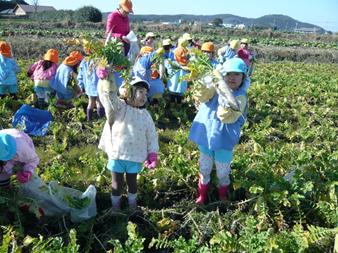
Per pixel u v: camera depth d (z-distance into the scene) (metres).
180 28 27.67
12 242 2.14
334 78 8.78
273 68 10.76
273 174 2.68
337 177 2.73
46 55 4.84
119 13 4.38
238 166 2.90
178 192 2.78
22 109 3.96
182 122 4.64
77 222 2.37
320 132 4.40
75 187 2.80
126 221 2.40
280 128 4.52
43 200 2.41
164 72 4.71
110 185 2.84
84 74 4.46
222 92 2.32
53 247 2.03
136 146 2.36
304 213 2.51
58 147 3.34
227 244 2.06
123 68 2.35
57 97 4.83
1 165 2.28
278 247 2.04
